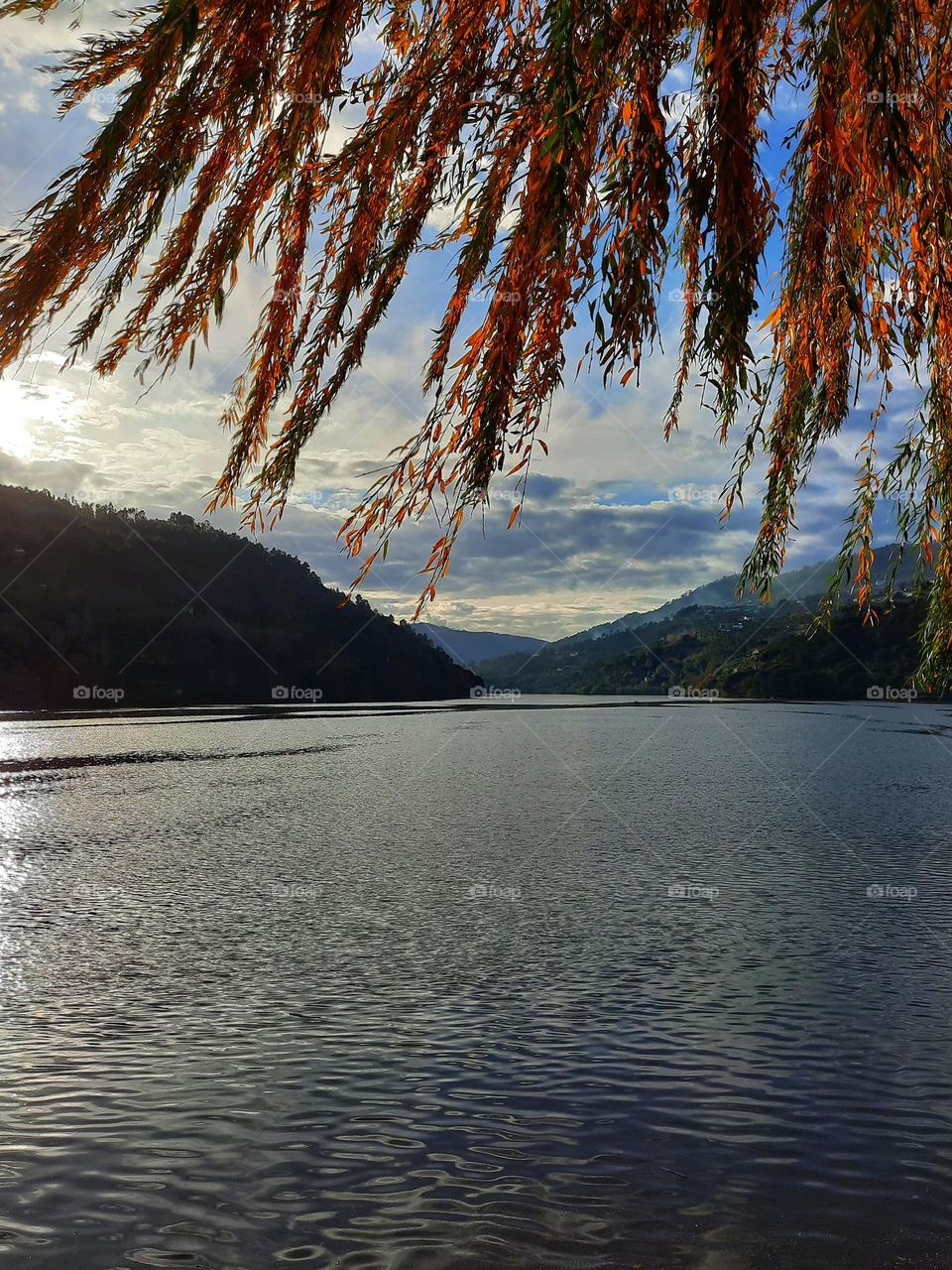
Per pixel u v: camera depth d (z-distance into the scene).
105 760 49.78
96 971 12.45
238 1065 8.98
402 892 18.16
